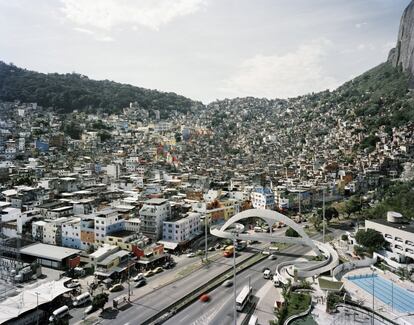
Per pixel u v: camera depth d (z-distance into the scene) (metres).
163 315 85.75
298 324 82.69
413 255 123.94
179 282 105.56
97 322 81.62
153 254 122.06
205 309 89.62
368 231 136.38
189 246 140.75
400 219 142.12
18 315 77.31
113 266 109.50
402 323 83.50
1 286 95.00
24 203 168.38
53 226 135.00
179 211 161.38
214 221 165.50
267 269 114.81
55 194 184.88
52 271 110.12
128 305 90.31
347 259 129.00
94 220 128.12
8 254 120.31
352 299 95.38
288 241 135.62
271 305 93.19
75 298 91.06
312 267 115.44
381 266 120.94
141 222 140.75
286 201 197.50
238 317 85.81
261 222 180.88
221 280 107.69
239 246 140.25
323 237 147.75
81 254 117.62
